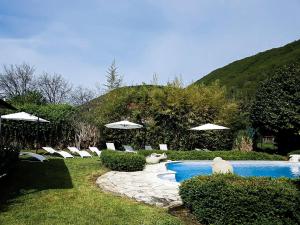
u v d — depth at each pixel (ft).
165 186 42.06
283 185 25.38
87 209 30.27
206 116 104.06
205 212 26.55
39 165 59.26
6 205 30.96
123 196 36.19
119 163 57.00
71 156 75.10
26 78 160.15
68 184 42.39
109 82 118.21
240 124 108.88
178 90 100.73
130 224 25.94
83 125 97.04
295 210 24.34
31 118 72.64
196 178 29.09
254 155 84.74
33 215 27.99
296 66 104.12
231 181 26.61
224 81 216.95
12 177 45.68
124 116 101.76
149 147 91.50
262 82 106.73
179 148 102.17
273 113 95.96
